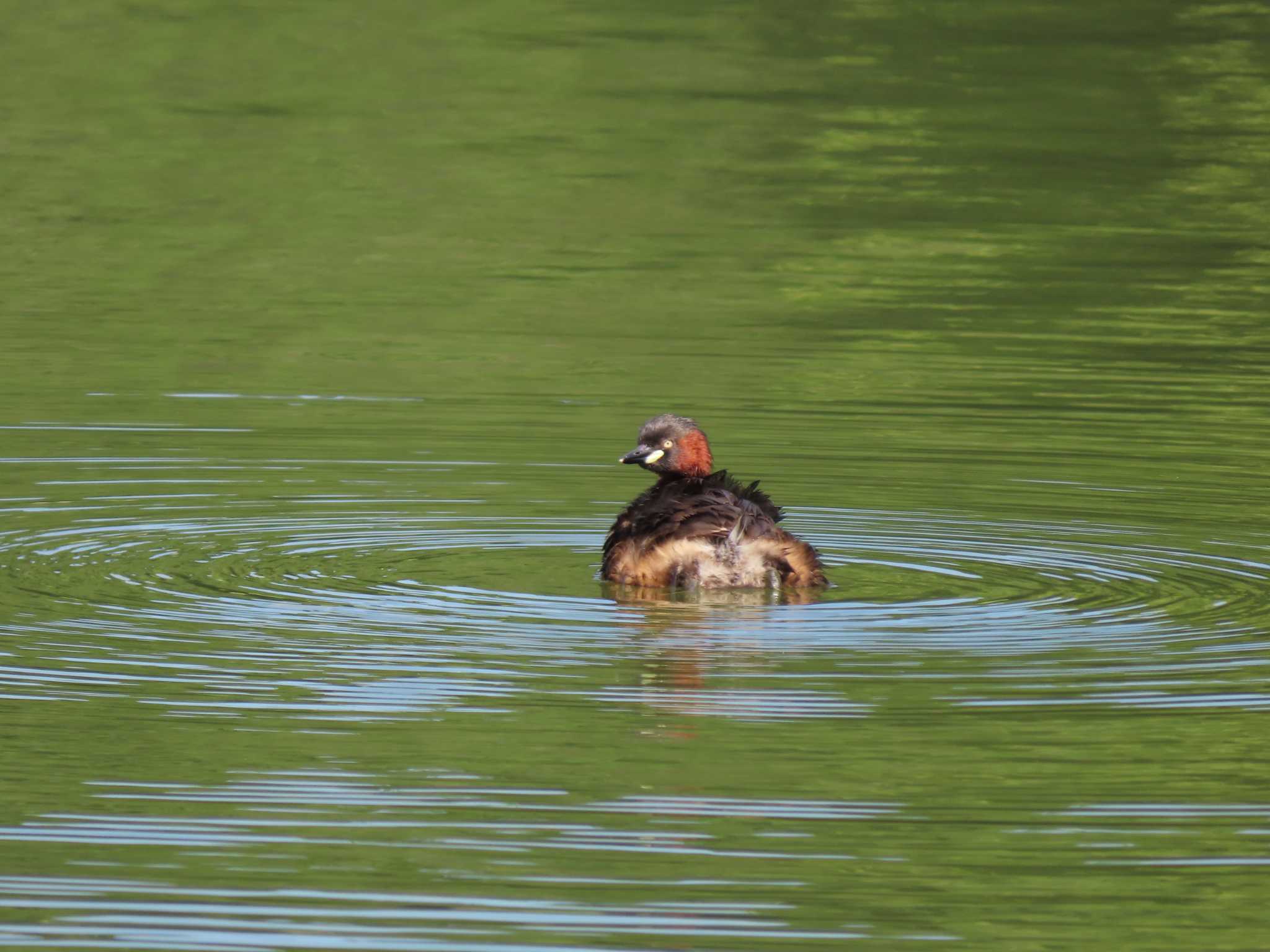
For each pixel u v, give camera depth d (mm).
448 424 20500
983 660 12773
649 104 40969
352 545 15617
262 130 38750
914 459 19156
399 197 34062
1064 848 10227
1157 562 15375
